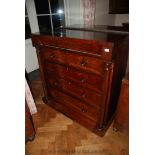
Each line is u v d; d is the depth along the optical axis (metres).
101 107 1.29
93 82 1.24
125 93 1.15
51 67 1.57
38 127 1.59
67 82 1.50
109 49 0.95
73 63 1.28
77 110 1.62
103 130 1.45
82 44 1.09
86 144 1.38
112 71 1.09
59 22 3.00
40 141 1.43
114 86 1.29
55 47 1.32
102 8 2.51
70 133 1.50
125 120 1.28
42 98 2.03
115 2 2.21
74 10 2.74
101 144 1.37
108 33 1.30
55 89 1.73
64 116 1.72
